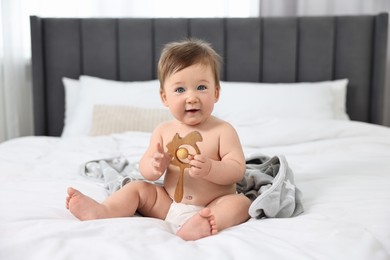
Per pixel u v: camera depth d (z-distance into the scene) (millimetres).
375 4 2711
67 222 926
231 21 2596
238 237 864
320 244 818
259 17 2592
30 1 2684
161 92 1164
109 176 1377
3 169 1518
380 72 2502
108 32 2635
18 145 1956
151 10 2736
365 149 1826
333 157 1699
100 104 2338
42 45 2645
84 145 1923
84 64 2666
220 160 1121
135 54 2643
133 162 1639
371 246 808
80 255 757
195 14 2729
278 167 1260
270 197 1020
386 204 1047
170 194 1098
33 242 789
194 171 983
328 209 1045
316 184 1281
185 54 1095
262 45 2604
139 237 850
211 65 1112
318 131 1967
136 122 2209
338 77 2592
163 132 1165
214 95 1118
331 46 2570
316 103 2330
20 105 2756
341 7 2723
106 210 999
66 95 2586
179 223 1046
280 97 2348
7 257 750
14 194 1177
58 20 2635
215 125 1136
